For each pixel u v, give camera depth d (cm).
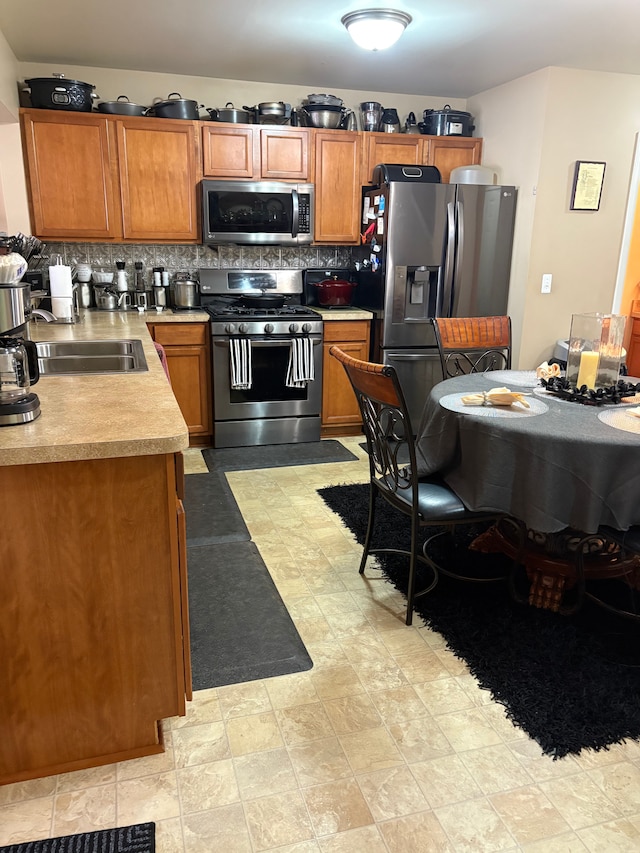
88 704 158
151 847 138
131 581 153
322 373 430
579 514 191
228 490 349
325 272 471
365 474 376
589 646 210
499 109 434
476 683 192
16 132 376
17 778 157
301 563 267
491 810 148
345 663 201
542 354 433
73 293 419
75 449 138
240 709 180
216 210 407
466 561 268
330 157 427
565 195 407
